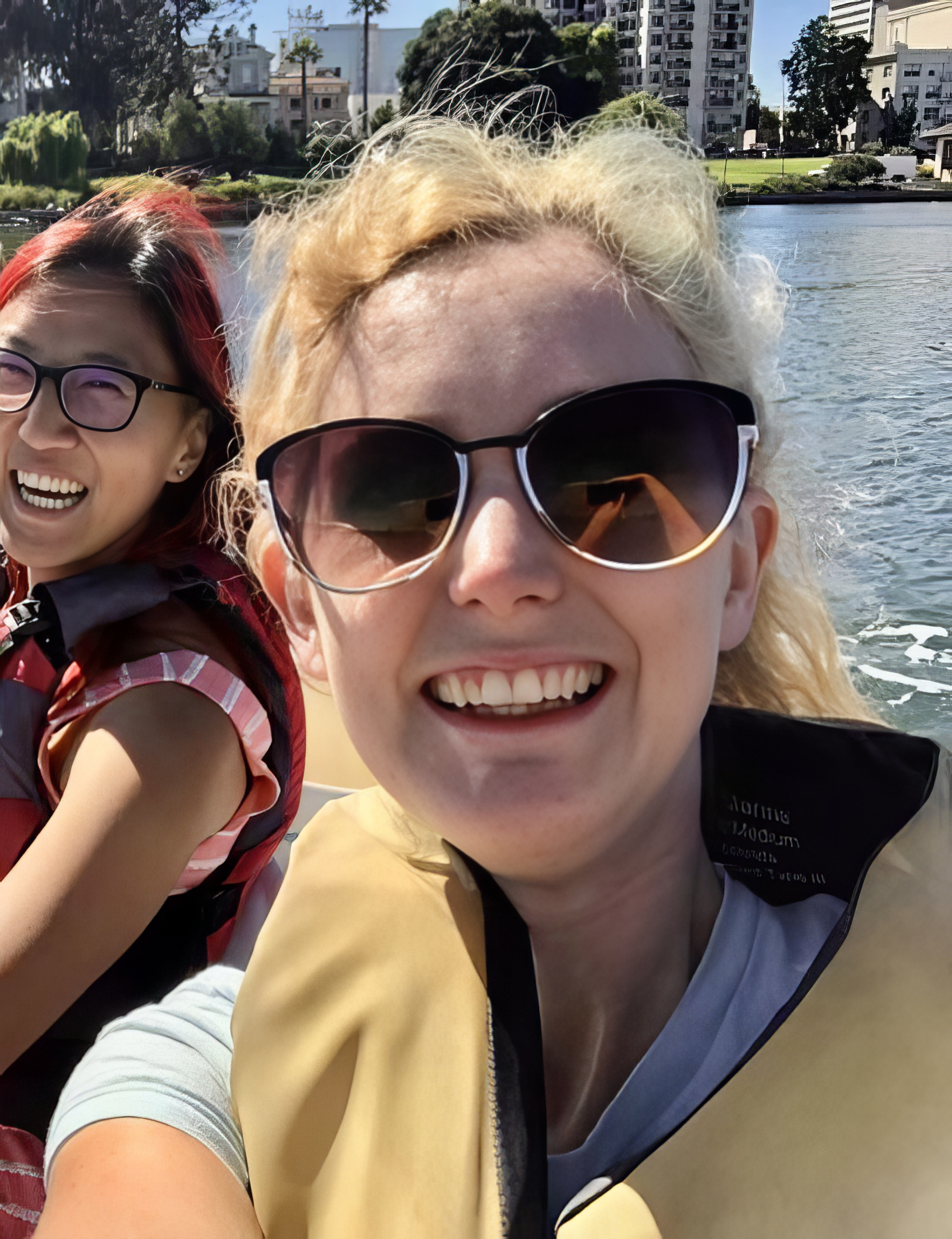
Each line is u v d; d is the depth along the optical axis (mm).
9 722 749
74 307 843
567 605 285
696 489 295
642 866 328
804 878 330
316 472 318
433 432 295
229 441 900
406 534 299
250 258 452
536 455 289
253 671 785
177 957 762
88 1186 354
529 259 320
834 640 449
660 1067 309
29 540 879
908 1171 273
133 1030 415
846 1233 272
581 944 338
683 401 296
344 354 333
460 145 392
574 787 287
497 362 300
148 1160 359
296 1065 356
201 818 731
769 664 426
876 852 314
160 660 736
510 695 290
